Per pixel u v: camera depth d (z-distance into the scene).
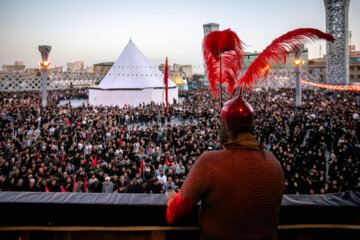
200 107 23.41
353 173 7.45
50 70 59.84
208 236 1.16
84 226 1.56
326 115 16.45
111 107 26.38
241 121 1.21
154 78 34.16
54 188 6.96
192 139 11.50
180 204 1.11
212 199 1.12
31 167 8.31
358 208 1.54
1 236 1.56
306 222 1.58
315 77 62.81
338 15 43.19
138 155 10.06
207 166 1.13
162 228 1.54
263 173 1.14
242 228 1.09
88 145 10.91
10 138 11.78
